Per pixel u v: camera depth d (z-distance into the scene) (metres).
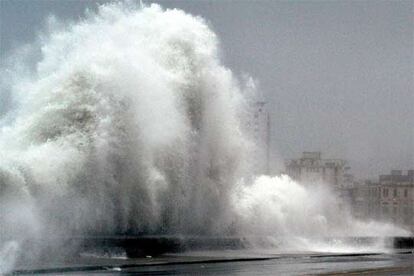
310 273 61.38
